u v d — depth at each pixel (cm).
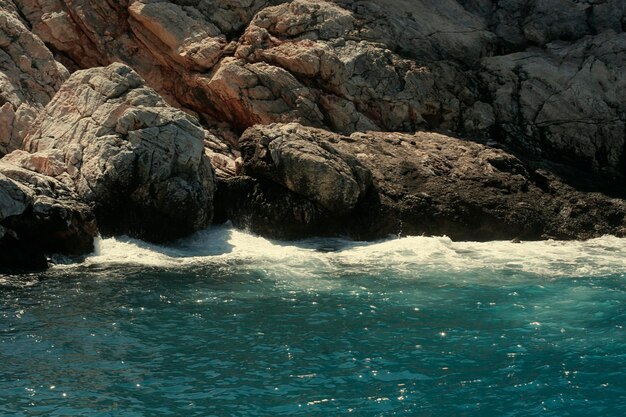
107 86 1420
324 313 1027
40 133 1445
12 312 1013
